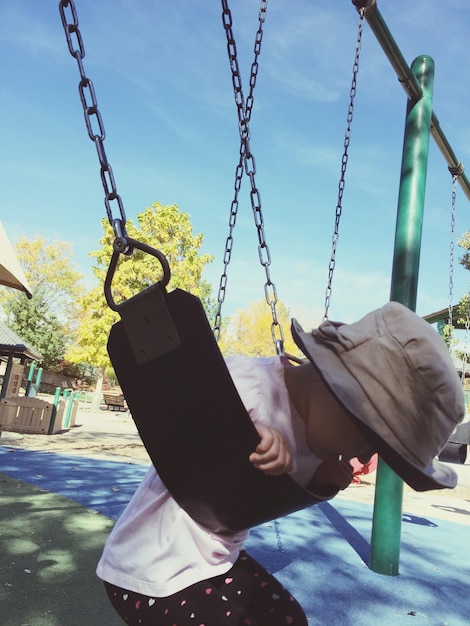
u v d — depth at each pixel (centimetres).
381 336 108
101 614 221
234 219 178
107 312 2003
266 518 110
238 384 118
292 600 126
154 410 107
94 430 1284
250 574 126
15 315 3466
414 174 352
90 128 117
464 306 923
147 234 1997
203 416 103
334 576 311
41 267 3672
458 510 648
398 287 343
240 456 103
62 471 580
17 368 1359
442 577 334
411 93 358
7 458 647
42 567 268
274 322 162
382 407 104
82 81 120
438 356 104
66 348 3544
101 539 329
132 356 107
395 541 326
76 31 123
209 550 115
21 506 397
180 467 108
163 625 110
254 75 173
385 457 104
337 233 263
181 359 103
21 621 208
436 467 117
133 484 529
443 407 104
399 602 280
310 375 122
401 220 350
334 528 431
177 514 117
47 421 1085
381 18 297
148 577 114
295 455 120
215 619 111
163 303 103
